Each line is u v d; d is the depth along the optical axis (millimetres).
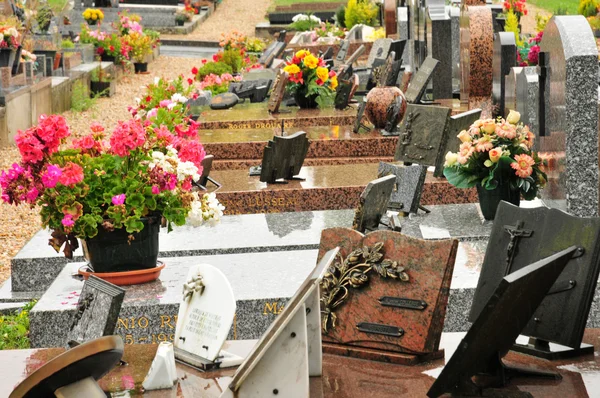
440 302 5355
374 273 5535
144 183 7621
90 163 7605
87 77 27453
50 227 7605
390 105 14547
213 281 5531
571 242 5285
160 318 7395
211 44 41375
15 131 20375
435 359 5418
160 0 46281
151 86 15977
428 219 10180
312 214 10875
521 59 19703
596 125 9492
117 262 7762
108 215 7555
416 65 22219
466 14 17203
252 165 13922
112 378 5371
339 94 16906
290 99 17859
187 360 5469
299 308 4609
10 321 8672
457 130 10922
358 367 5344
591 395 4762
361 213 7316
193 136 9734
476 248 8875
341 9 39625
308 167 13367
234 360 5484
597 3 30141
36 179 7488
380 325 5469
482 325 4574
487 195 9898
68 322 7484
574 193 9594
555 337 5223
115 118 24266
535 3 45812
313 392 4973
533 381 4945
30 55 22172
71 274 8352
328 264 4668
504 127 9727
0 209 14930
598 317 7785
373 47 22328
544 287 4703
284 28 43281
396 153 10734
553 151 10312
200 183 11852
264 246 9484
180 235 10008
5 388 5348
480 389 4777
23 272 9867
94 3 43594
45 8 27297
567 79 9516
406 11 25609
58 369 3986
